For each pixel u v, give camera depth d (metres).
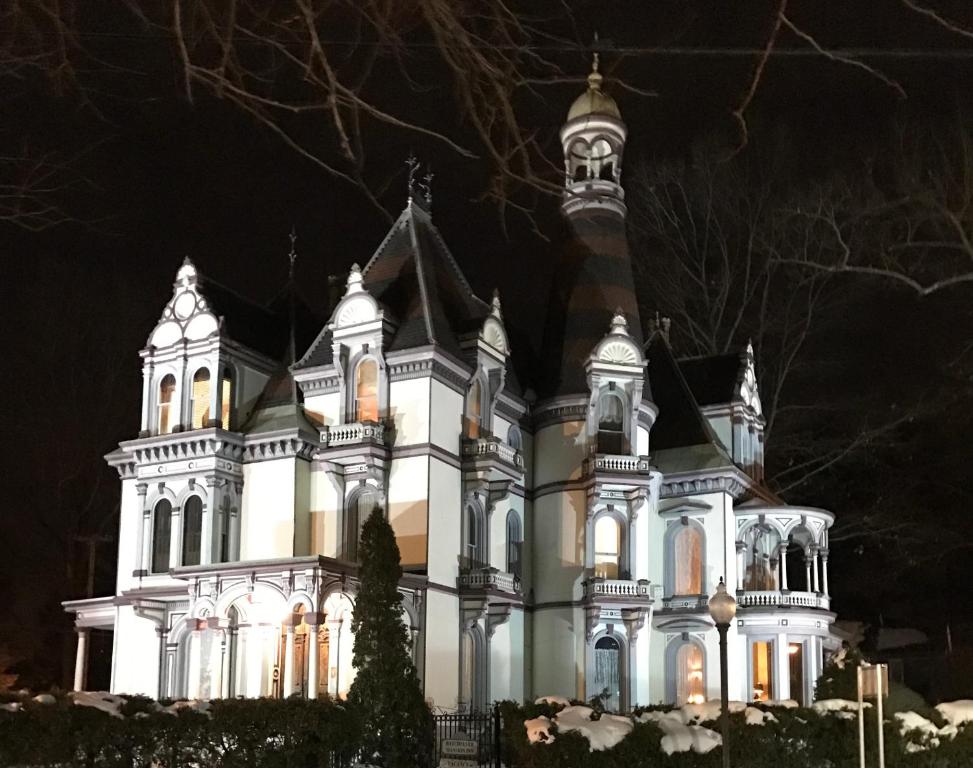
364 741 27.00
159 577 45.81
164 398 48.03
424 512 42.81
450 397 45.28
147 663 45.94
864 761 22.30
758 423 58.16
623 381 49.31
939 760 24.36
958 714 26.55
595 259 53.22
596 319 51.66
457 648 43.56
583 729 21.52
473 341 46.38
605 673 47.12
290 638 37.94
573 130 55.66
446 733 36.00
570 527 48.62
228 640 39.44
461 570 44.34
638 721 22.48
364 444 43.16
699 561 50.62
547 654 47.97
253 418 47.53
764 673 50.75
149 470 46.91
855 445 63.00
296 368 47.03
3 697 23.64
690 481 51.44
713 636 48.97
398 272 47.53
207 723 23.42
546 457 50.12
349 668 38.88
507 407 48.72
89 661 59.81
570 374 50.53
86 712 22.61
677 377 55.31
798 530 53.06
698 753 21.98
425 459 43.25
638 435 49.91
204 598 40.25
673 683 49.06
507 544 48.03
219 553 45.00
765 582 52.81
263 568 38.97
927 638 63.22
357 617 29.19
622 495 48.31
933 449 63.28
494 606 45.34
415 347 44.19
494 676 45.44
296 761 23.81
